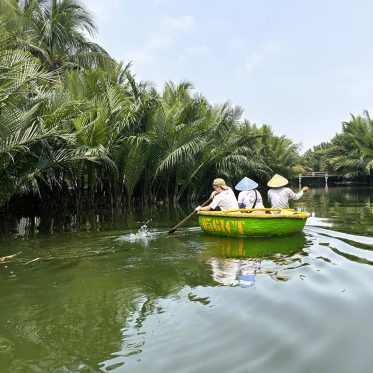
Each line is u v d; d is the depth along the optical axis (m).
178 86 20.91
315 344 2.97
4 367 2.82
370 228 8.62
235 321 3.42
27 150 9.07
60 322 3.59
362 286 4.27
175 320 3.52
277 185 8.90
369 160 37.88
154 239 7.58
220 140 20.50
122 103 14.82
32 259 6.10
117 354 2.96
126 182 15.70
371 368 2.63
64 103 9.86
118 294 4.30
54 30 21.12
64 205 15.23
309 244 6.71
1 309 3.94
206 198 21.69
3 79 8.56
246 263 5.44
